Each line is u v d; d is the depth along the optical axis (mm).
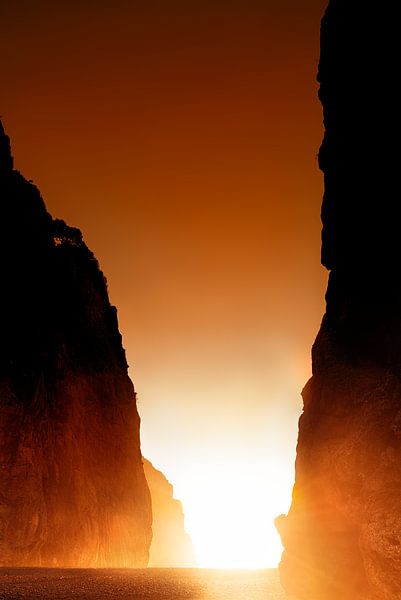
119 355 51000
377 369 12883
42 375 35438
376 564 10602
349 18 15594
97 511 38219
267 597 15734
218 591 17016
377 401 12133
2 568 22234
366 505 11352
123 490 43938
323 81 17016
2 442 31094
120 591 16328
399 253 13023
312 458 14055
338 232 15633
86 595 15258
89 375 43500
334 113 16250
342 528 12477
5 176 40094
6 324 34688
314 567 13188
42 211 44000
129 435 47938
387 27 13969
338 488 12602
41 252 41812
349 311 14375
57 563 31844
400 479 10906
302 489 14344
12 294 36250
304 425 15031
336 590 12461
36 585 16516
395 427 11336
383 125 14000
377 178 14133
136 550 43094
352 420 12875
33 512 30688
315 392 14773
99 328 47594
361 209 14656
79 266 47344
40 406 34312
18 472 31031
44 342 37594
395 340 12414
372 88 14500
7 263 36938
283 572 14789
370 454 11859
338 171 15859
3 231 37594
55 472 34438
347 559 12242
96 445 41844
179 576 21078
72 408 38938
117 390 47531
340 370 13781
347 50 15625
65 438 36531
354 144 15148
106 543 38312
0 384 32062
